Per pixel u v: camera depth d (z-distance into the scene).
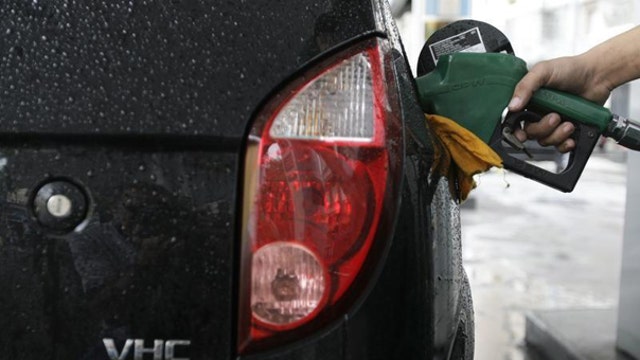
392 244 1.10
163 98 1.05
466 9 10.45
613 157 15.61
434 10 10.32
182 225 1.05
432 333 1.17
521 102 1.62
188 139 1.04
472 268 6.21
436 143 1.32
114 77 1.06
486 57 1.62
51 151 1.05
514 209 9.63
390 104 1.12
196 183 1.05
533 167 1.68
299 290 1.05
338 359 1.06
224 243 1.05
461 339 1.45
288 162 1.06
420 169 1.17
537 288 5.52
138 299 1.05
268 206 1.05
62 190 1.04
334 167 1.07
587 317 4.27
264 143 1.05
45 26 1.07
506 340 4.31
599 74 1.87
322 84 1.08
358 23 1.12
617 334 3.84
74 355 1.05
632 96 4.01
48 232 1.05
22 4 1.08
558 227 8.28
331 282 1.06
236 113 1.05
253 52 1.07
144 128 1.04
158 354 1.05
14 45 1.06
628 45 1.88
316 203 1.06
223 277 1.05
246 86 1.06
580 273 6.04
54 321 1.05
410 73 1.33
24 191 1.05
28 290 1.05
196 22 1.08
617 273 6.04
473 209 9.62
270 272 1.05
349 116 1.08
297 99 1.07
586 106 1.67
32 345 1.06
